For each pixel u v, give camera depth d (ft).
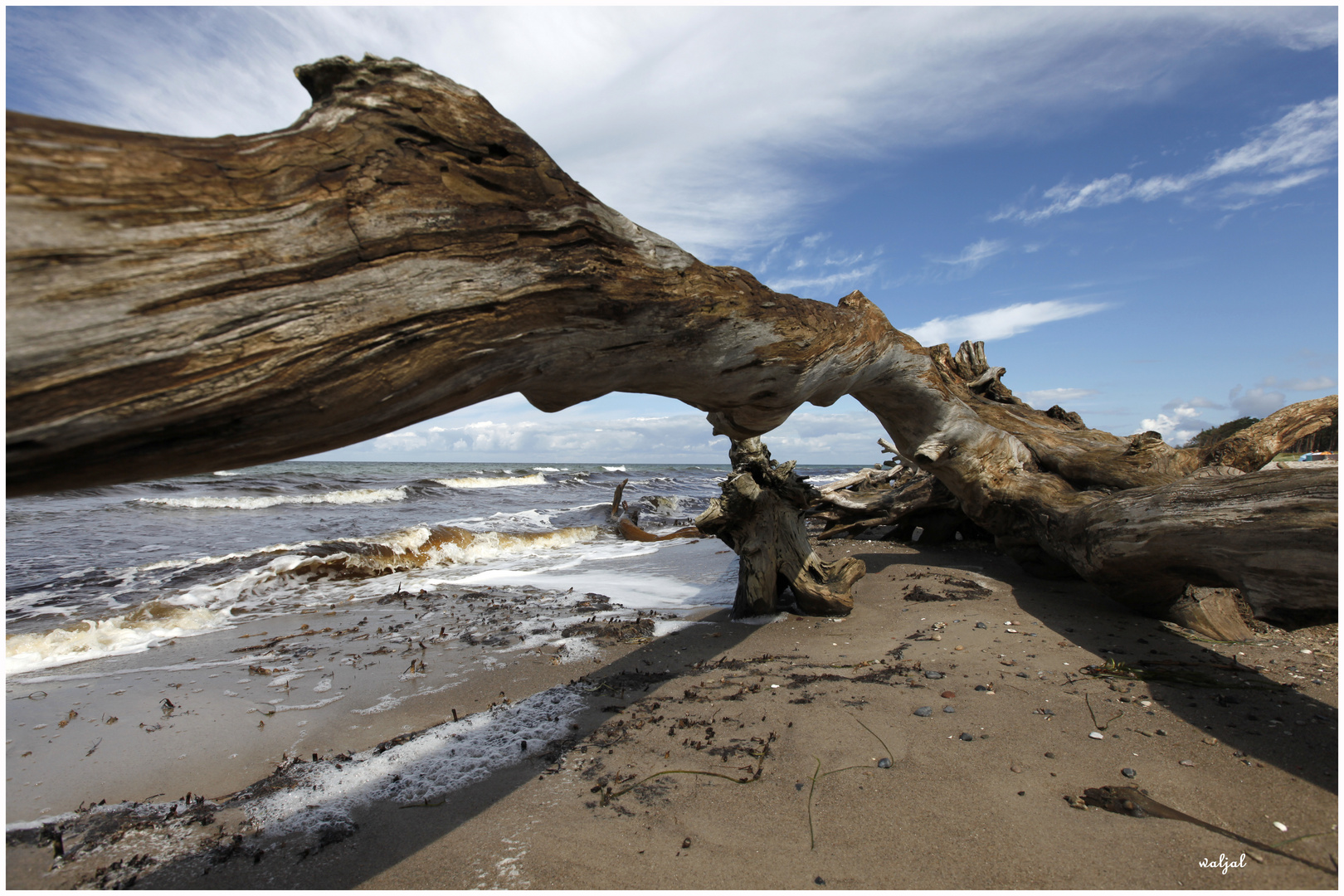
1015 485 17.72
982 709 9.68
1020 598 16.28
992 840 6.55
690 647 14.11
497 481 77.30
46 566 24.39
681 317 7.88
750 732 9.37
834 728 9.29
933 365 17.60
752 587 16.62
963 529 24.49
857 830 6.85
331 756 9.48
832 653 13.05
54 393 3.93
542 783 8.22
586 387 8.28
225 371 4.53
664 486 86.58
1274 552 8.88
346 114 5.21
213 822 7.67
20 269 3.77
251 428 4.98
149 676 13.30
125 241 4.13
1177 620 13.70
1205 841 6.33
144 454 4.66
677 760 8.64
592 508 47.80
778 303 9.65
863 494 26.96
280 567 22.84
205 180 4.52
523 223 6.07
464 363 6.11
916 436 18.85
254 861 6.88
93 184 4.06
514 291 6.07
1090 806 7.02
